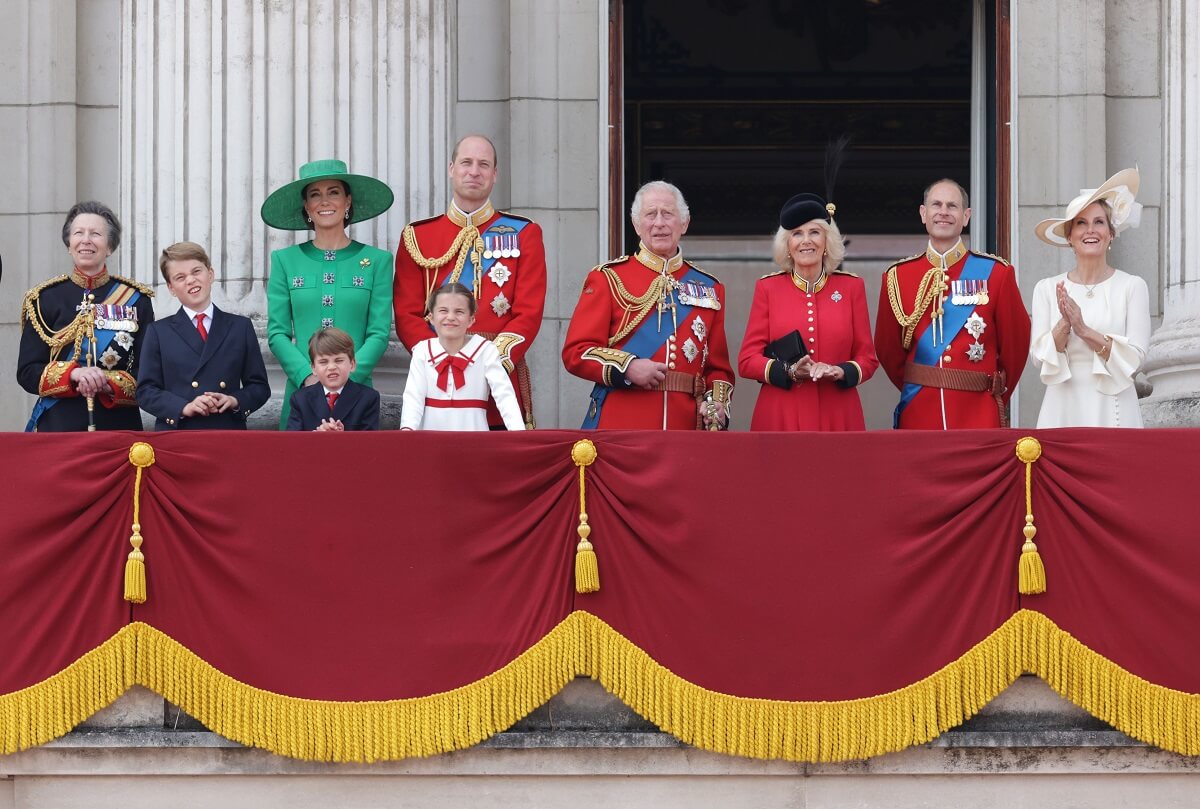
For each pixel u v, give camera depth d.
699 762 30.58
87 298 34.72
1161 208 44.09
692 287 35.28
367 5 39.44
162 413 33.06
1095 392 33.34
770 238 56.81
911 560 30.47
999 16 45.47
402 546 30.75
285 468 30.84
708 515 30.62
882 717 30.30
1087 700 30.19
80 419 34.44
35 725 30.41
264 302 38.47
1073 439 30.53
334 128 39.09
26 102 45.34
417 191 39.69
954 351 35.16
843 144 37.50
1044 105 44.62
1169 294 41.34
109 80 45.56
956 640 30.39
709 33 57.28
